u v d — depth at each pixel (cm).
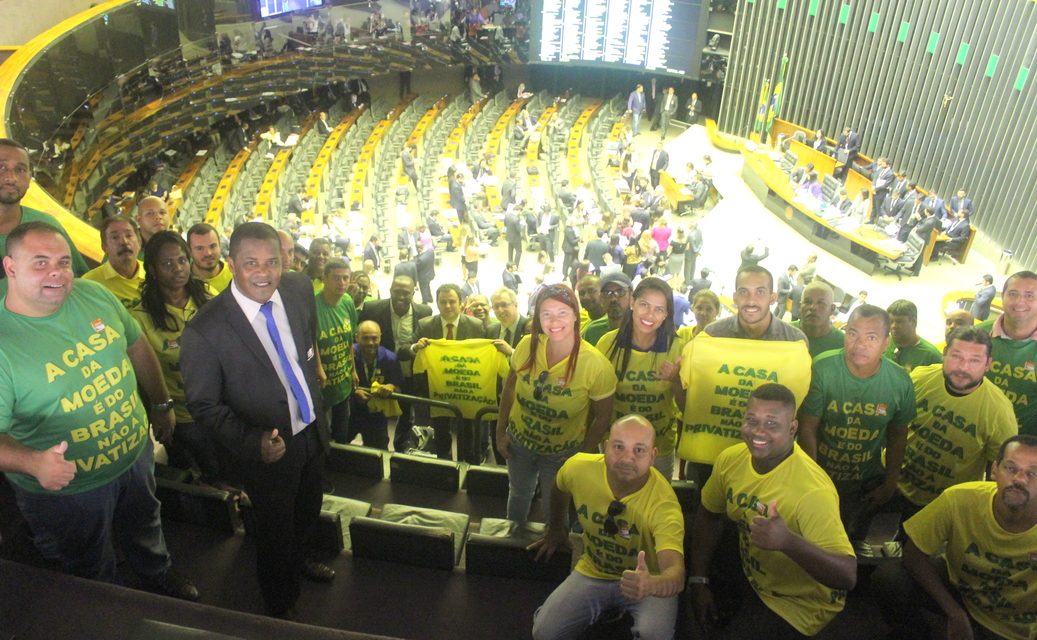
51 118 1173
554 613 385
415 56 2283
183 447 521
